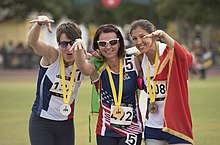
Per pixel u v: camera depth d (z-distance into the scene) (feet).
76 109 65.05
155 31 27.09
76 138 45.70
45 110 28.50
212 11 172.04
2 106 69.92
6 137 46.78
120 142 27.63
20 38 218.38
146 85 28.12
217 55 185.88
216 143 42.88
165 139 27.96
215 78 126.82
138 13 237.66
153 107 27.86
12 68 170.91
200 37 216.54
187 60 27.68
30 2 181.16
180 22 205.05
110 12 248.11
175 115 27.40
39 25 26.86
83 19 232.94
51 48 27.96
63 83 28.32
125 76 27.66
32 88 98.99
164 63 27.81
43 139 28.66
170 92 27.48
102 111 27.81
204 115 58.44
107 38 27.32
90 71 27.50
